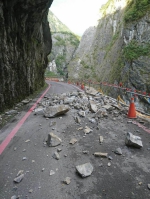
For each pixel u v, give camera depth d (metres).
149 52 25.23
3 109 6.56
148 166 3.01
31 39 12.11
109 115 6.24
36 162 3.12
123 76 27.97
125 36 31.03
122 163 3.10
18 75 8.71
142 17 27.91
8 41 7.30
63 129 4.76
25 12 8.55
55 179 2.66
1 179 2.67
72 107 7.32
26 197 2.30
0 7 6.32
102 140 4.00
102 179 2.66
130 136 3.81
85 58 66.62
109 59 42.81
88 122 5.37
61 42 116.56
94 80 51.72
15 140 4.09
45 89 18.16
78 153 3.43
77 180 2.63
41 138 4.18
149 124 5.32
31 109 7.29
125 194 2.36
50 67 101.81
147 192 2.41
